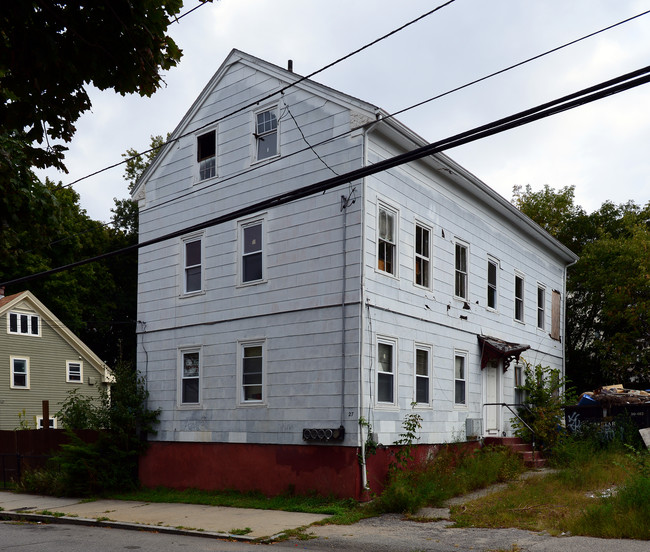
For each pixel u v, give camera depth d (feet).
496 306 70.44
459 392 62.44
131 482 59.16
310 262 51.80
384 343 50.98
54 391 118.42
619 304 90.58
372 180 50.90
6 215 27.50
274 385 52.49
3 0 16.11
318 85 52.90
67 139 19.88
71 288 131.13
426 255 58.34
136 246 40.52
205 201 60.70
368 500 46.26
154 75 19.25
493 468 51.60
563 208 115.34
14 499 57.26
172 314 61.93
